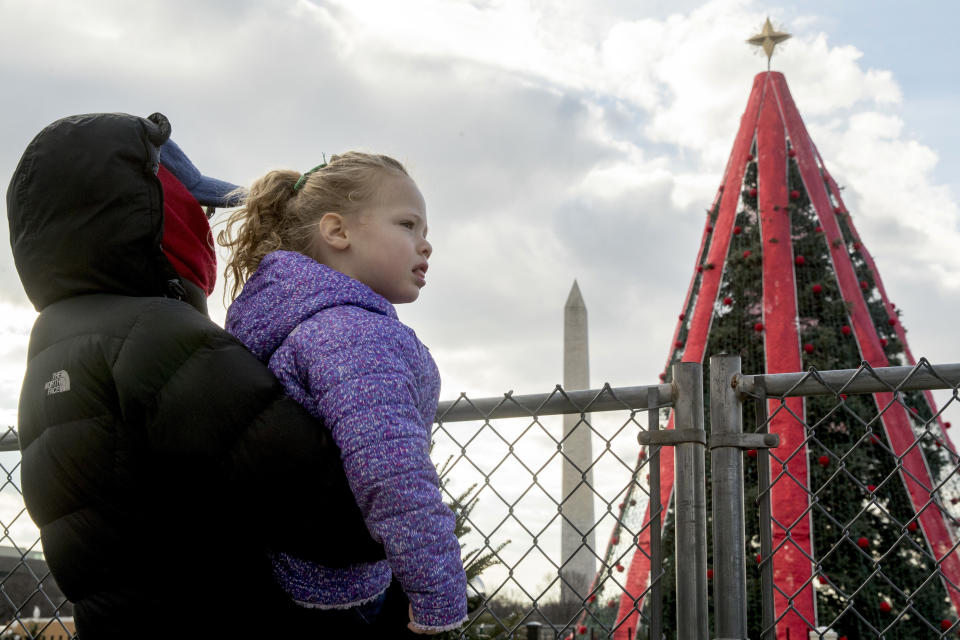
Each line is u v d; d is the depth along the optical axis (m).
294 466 1.25
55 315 1.38
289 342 1.35
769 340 9.26
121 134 1.39
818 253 9.59
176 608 1.26
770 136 10.30
